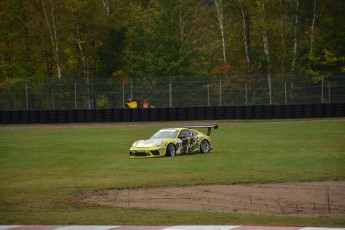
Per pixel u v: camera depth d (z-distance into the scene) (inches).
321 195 1106.1
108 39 4483.3
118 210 949.8
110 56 4451.3
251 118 3277.6
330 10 4291.3
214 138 2309.3
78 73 4658.0
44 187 1248.2
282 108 3272.6
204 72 4431.6
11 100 3454.7
